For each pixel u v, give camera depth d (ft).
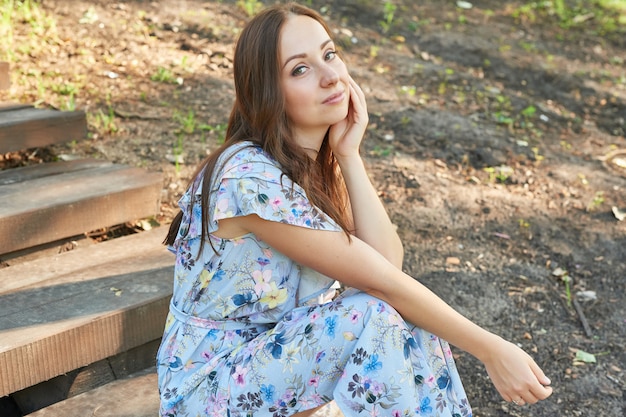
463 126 17.33
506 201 14.82
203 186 6.77
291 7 7.03
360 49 20.57
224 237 6.78
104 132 14.48
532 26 24.76
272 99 6.78
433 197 14.56
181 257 7.12
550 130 18.16
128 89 16.26
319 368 6.70
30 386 8.52
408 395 6.63
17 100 14.62
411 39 21.86
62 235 10.41
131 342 8.57
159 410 7.57
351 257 6.72
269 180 6.59
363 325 6.66
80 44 17.60
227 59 18.42
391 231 7.59
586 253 13.62
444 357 7.22
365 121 7.63
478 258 13.10
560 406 10.19
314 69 6.92
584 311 12.17
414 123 17.13
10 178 11.53
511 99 19.31
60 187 10.93
